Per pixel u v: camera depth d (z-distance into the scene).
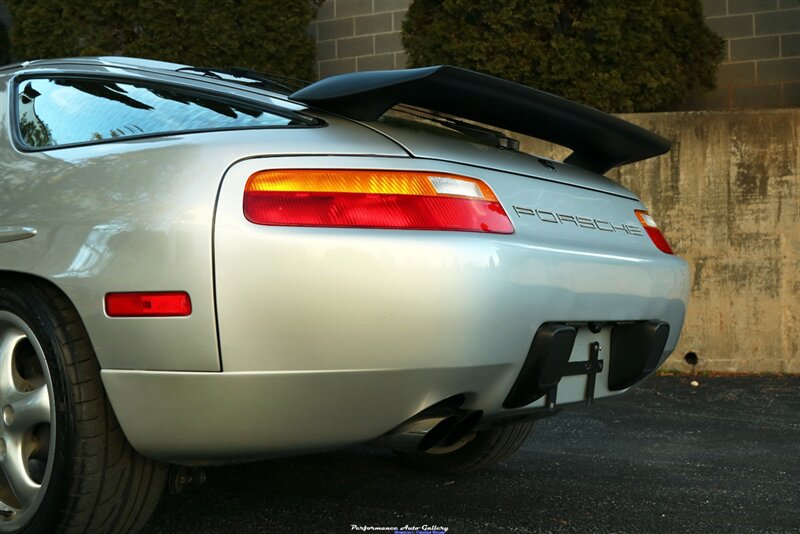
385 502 2.72
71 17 6.80
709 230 5.79
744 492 2.93
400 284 1.88
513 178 2.25
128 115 2.27
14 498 2.27
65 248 2.07
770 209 5.68
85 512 2.06
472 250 1.95
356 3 8.20
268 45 6.91
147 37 6.78
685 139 5.79
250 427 1.94
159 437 1.99
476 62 6.23
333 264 1.87
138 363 1.96
